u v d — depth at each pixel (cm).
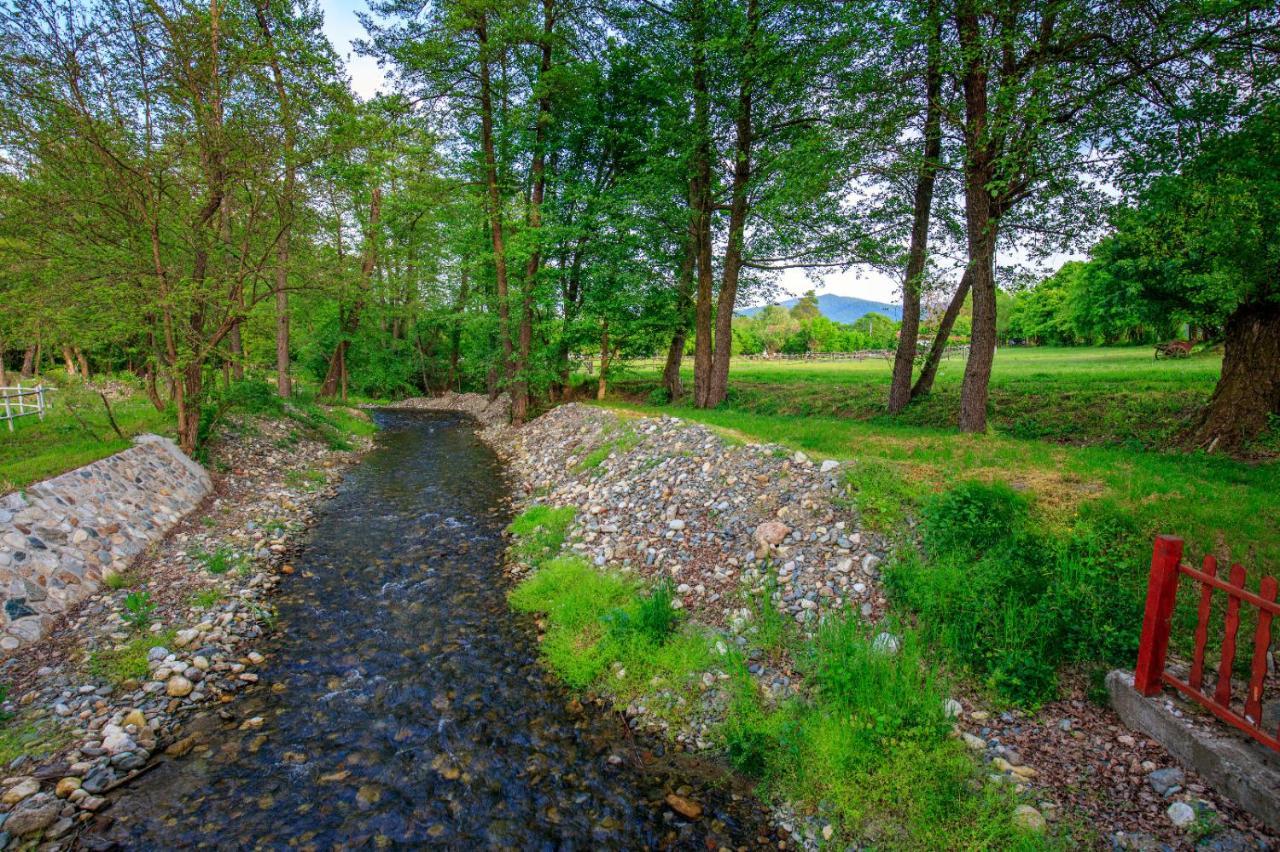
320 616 814
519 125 2083
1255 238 894
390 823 468
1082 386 1638
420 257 3278
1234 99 948
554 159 2553
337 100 1377
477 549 1080
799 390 2308
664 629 727
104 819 460
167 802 481
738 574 812
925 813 444
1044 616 602
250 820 467
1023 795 447
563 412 2225
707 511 991
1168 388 1433
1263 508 701
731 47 1641
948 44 1120
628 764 537
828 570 762
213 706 610
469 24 1877
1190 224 998
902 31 1108
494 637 764
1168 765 452
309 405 2439
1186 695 491
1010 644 593
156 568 892
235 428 1698
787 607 725
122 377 1978
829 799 477
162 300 1148
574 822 473
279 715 600
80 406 1379
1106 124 1079
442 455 2025
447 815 478
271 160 1286
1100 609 605
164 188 1185
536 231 2108
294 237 1652
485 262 2553
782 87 1664
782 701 585
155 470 1149
